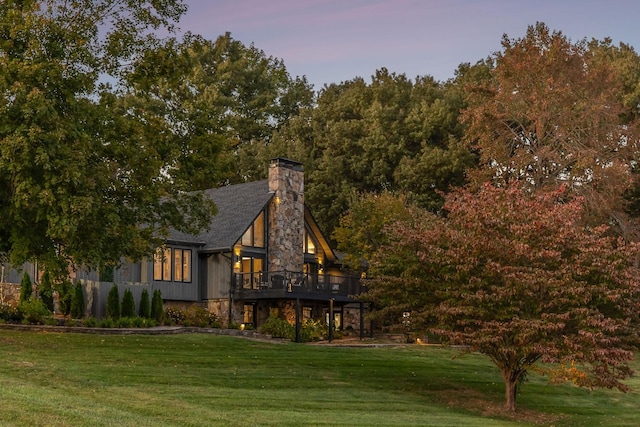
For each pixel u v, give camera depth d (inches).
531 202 836.0
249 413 626.2
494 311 816.9
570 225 813.2
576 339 776.3
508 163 1704.0
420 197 1978.3
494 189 861.2
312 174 2149.4
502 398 914.7
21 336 967.6
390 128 2134.6
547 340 786.8
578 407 919.0
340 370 956.6
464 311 797.9
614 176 1644.9
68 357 831.7
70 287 1126.4
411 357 1138.7
